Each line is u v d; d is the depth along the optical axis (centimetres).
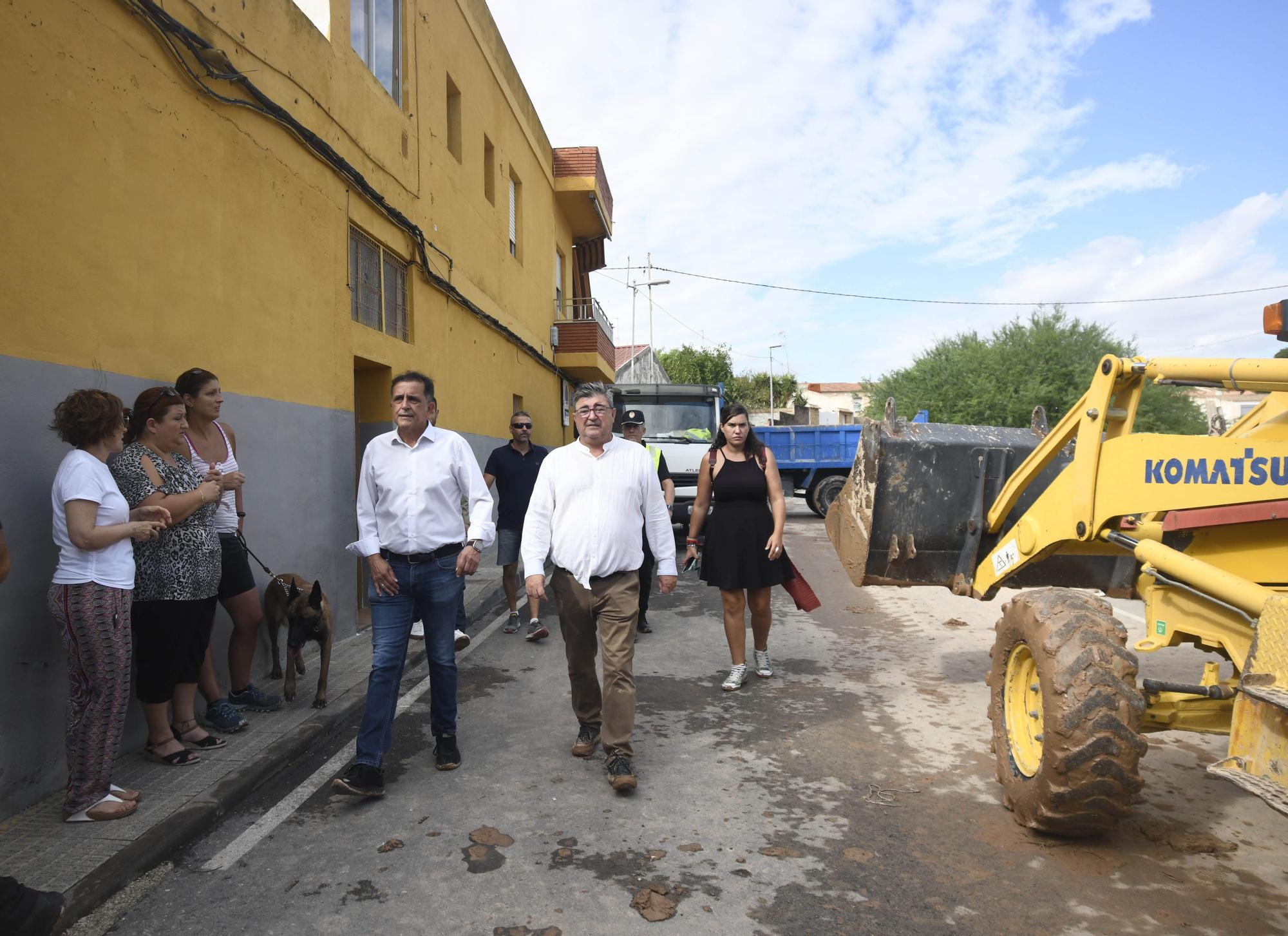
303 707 494
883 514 501
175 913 285
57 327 382
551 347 1788
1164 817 355
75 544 326
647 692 545
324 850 331
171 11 475
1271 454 305
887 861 318
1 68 352
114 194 423
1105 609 330
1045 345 3131
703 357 5584
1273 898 291
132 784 376
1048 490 407
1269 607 277
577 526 404
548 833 344
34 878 293
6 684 345
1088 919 277
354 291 749
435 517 410
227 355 528
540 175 1667
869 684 561
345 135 716
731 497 545
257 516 562
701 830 346
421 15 913
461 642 650
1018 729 360
